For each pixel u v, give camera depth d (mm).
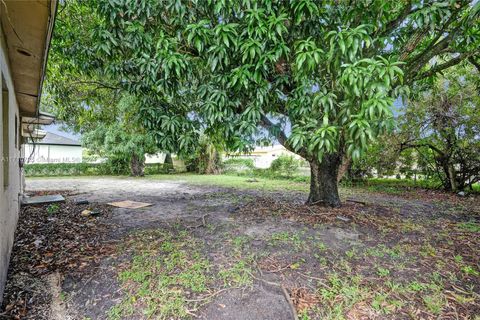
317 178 5125
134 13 3068
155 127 3523
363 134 2105
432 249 2977
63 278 2354
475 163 7598
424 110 7680
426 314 1859
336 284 2232
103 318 1848
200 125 3539
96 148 12164
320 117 2725
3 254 2117
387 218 4379
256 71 2717
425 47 4230
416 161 8992
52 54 4184
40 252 2934
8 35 2344
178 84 3281
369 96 2105
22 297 2059
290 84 3387
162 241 3260
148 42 3119
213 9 2922
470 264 2609
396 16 3521
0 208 1975
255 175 13398
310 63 2445
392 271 2467
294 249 2971
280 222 4043
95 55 3793
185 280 2291
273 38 2650
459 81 7305
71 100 5625
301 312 1890
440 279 2318
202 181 10984
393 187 9047
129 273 2414
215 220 4258
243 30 2760
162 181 10938
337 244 3127
